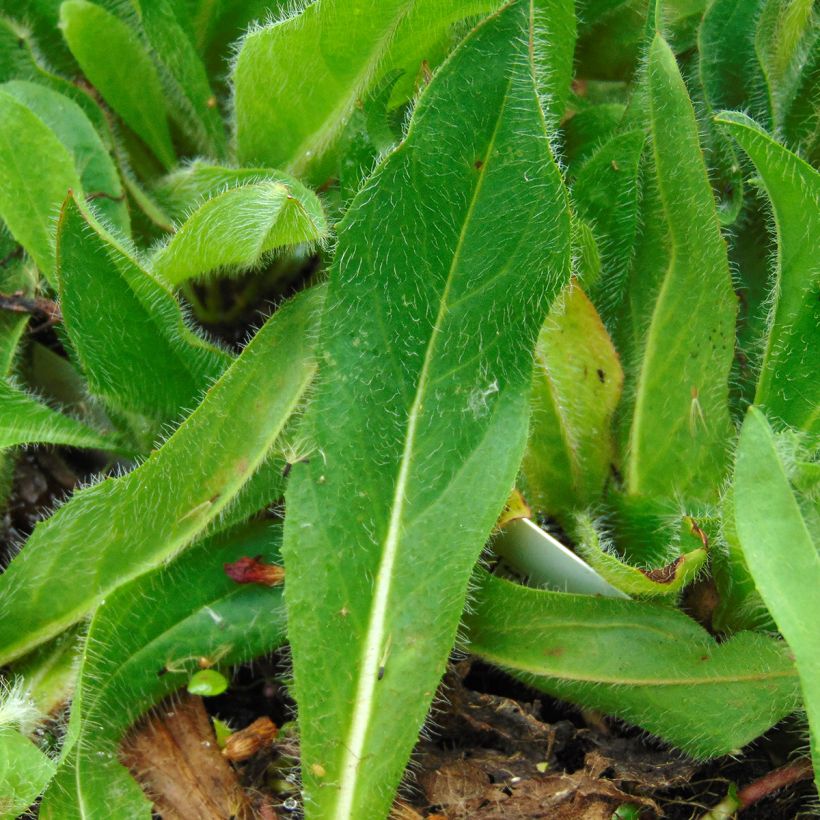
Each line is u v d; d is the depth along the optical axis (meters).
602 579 0.42
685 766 0.42
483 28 0.41
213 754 0.42
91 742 0.41
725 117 0.41
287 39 0.44
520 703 0.43
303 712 0.41
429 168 0.41
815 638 0.39
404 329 0.42
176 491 0.42
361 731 0.41
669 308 0.44
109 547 0.42
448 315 0.42
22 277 0.45
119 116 0.47
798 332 0.42
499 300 0.42
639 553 0.44
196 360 0.43
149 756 0.42
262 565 0.42
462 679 0.43
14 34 0.46
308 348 0.42
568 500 0.44
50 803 0.41
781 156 0.41
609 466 0.44
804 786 0.43
